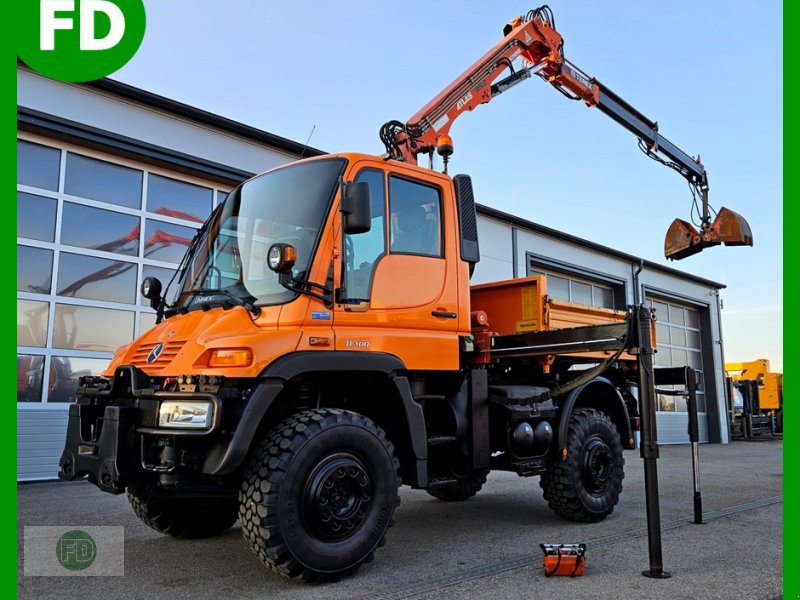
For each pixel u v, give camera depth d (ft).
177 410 11.07
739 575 12.35
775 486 26.21
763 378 83.46
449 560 13.52
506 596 10.94
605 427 18.51
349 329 12.85
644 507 20.49
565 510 17.48
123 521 17.39
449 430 15.51
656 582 11.84
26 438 24.31
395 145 18.67
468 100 21.70
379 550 14.44
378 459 12.48
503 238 47.42
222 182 31.14
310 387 13.64
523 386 17.46
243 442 10.82
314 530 11.48
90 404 12.66
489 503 21.39
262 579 11.96
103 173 27.66
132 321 27.91
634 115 27.53
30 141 25.71
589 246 55.42
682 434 63.31
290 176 14.21
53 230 25.99
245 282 13.21
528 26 23.66
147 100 27.86
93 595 11.06
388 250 14.07
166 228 29.40
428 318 14.48
